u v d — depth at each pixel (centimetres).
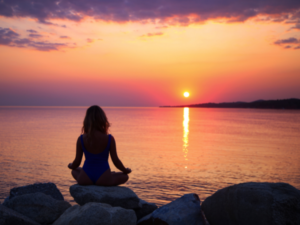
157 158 5222
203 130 12694
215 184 3167
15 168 3975
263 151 6291
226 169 4209
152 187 2931
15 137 8806
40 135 9606
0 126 14150
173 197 2541
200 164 4634
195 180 3372
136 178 3419
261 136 10050
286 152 6141
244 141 8450
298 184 3328
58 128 13025
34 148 6303
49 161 4628
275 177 3706
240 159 5194
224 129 13262
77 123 17100
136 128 13825
